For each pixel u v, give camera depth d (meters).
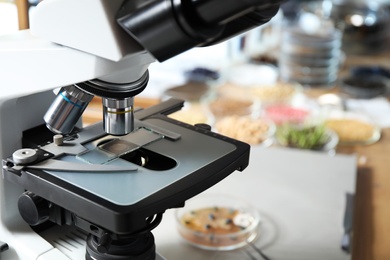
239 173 0.80
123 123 0.47
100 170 0.46
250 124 0.96
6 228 0.53
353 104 1.11
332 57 1.20
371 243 0.70
